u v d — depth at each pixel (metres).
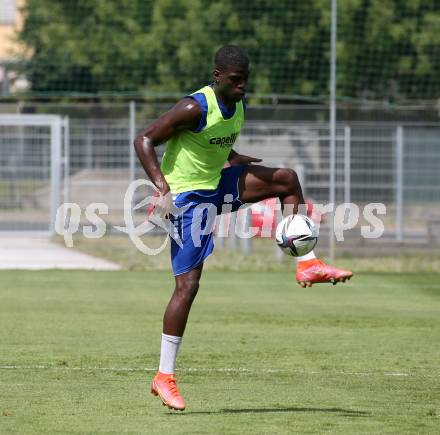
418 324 36.00
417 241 66.56
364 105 66.56
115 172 66.50
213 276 52.84
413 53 86.94
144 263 57.38
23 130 69.81
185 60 86.44
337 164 63.69
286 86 85.06
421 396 23.41
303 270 21.23
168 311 20.78
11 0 112.06
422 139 65.44
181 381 24.97
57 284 48.09
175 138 20.72
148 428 19.80
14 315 37.28
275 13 84.94
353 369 26.86
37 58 95.00
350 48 85.06
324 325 35.50
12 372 25.84
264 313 38.69
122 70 90.00
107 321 35.84
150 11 90.50
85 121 66.56
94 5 92.25
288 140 63.53
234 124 20.59
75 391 23.48
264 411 21.58
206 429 19.77
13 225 70.50
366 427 20.12
